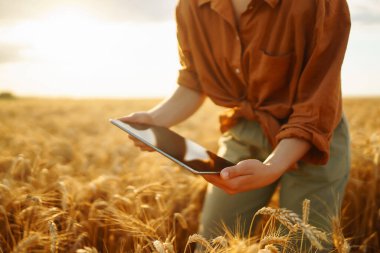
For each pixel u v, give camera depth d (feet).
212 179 5.31
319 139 5.66
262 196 7.10
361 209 9.43
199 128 29.25
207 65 6.91
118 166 12.99
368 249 8.16
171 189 9.87
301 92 6.09
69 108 69.97
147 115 7.03
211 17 6.58
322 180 6.53
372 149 11.07
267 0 5.87
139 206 7.69
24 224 7.34
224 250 5.25
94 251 5.91
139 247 6.24
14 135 19.48
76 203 8.48
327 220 6.51
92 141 20.79
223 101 6.88
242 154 6.97
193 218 9.01
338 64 5.82
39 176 9.50
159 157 13.02
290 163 5.65
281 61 6.04
